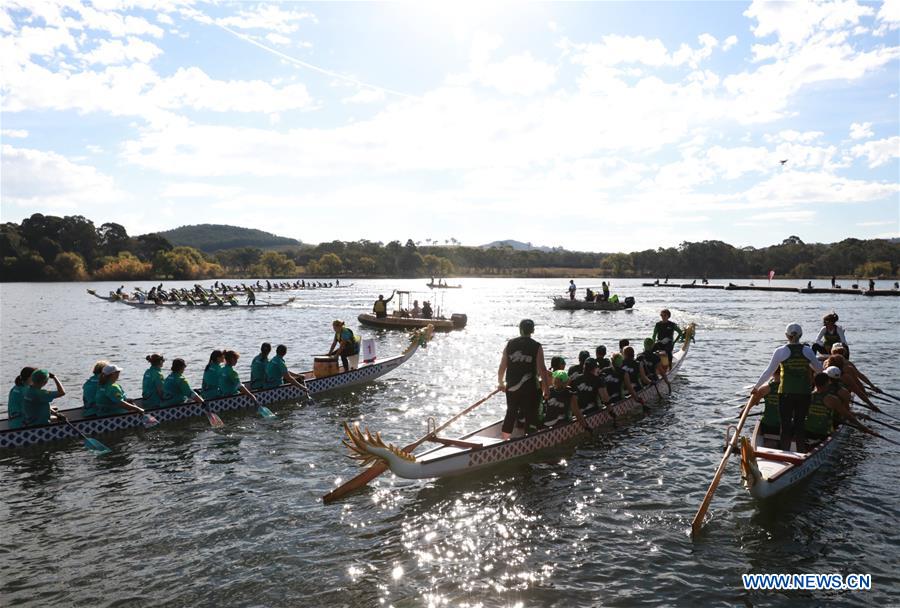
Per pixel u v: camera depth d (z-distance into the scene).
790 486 8.74
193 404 13.25
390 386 17.38
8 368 21.22
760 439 10.04
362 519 7.89
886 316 42.41
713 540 7.27
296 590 6.09
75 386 17.77
